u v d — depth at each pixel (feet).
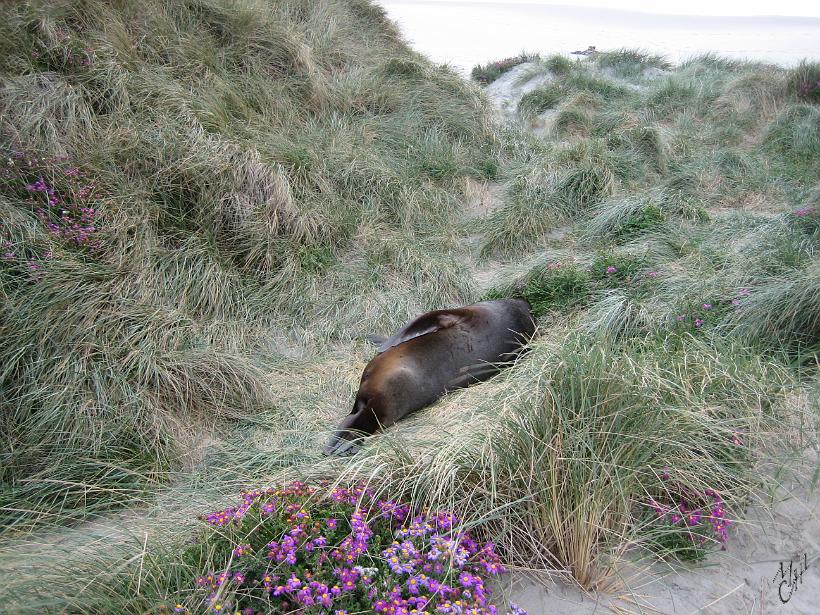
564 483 10.37
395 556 8.84
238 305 18.57
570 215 27.48
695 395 12.75
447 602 8.41
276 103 27.45
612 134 35.60
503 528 10.38
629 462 10.94
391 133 30.58
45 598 8.27
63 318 14.75
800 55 94.27
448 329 16.24
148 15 25.49
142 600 8.63
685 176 31.73
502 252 24.98
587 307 19.63
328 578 8.93
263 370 16.79
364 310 19.60
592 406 11.27
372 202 25.00
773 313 16.62
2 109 18.92
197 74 25.39
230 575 9.04
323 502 10.50
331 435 14.34
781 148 36.24
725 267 20.97
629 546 10.60
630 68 56.18
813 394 13.67
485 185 30.30
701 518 10.94
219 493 12.23
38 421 13.12
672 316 17.80
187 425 14.51
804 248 21.31
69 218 17.43
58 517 11.60
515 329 17.57
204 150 21.07
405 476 10.93
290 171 23.00
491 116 35.45
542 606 9.61
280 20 32.50
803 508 11.42
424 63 37.42
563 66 51.88
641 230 24.91
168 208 19.77
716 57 58.03
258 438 14.38
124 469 12.45
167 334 15.70
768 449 12.43
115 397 13.89
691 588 10.00
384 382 14.70
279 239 20.92
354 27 38.37
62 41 21.34
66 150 19.27
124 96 21.35
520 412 11.57
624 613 9.52
